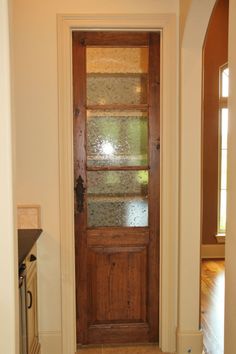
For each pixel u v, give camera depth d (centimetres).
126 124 297
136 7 275
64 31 272
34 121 275
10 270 147
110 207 299
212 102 515
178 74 277
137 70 294
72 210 285
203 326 329
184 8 257
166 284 290
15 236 150
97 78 293
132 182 299
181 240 277
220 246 527
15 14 269
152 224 297
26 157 277
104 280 299
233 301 153
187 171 274
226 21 506
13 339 149
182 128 272
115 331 301
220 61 511
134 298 301
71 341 287
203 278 449
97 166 296
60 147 276
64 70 274
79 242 294
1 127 144
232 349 155
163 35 279
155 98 291
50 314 284
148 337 302
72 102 285
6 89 143
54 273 283
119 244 297
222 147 525
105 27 278
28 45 271
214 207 524
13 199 148
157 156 293
